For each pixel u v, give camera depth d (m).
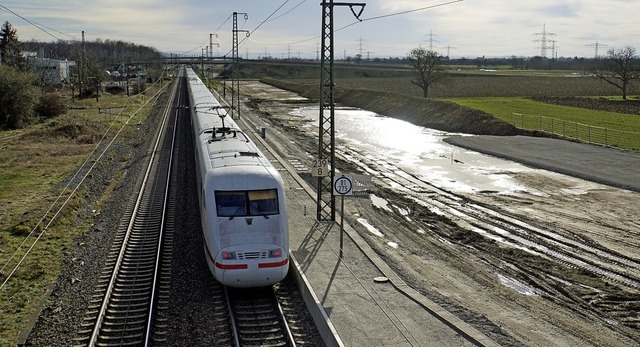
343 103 98.50
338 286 17.45
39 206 28.19
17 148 46.22
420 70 91.19
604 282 20.19
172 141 50.50
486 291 18.86
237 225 16.88
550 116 67.38
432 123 66.62
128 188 32.16
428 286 18.53
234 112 75.94
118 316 15.73
